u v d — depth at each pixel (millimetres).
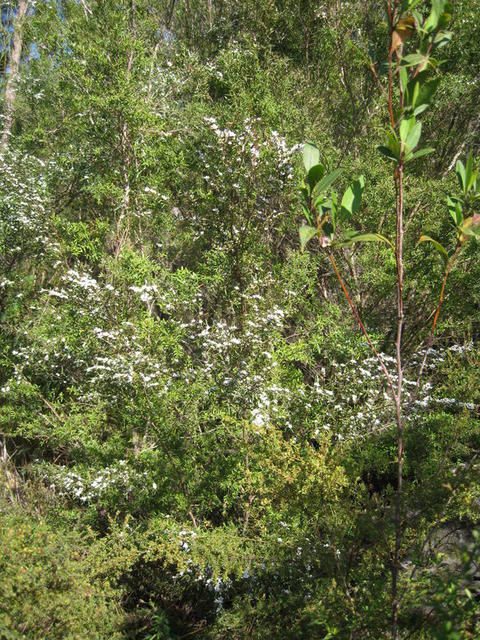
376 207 5945
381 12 6996
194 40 8531
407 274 5773
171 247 6699
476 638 2035
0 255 6273
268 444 3287
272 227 6199
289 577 3393
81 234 5730
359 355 4891
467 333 5574
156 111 6414
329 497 2814
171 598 4340
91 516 4645
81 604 3082
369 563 2672
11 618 2758
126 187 5922
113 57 5973
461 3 6562
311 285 5812
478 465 2727
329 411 4590
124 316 5000
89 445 4852
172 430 4395
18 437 6301
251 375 4441
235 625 3303
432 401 4477
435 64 1617
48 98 7250
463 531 2838
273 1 7160
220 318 5441
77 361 5102
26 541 3203
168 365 4641
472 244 4953
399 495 2074
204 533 3840
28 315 6129
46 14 6605
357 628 2430
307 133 6445
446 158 7047
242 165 5203
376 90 6977
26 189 6273
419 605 2373
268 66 6805
